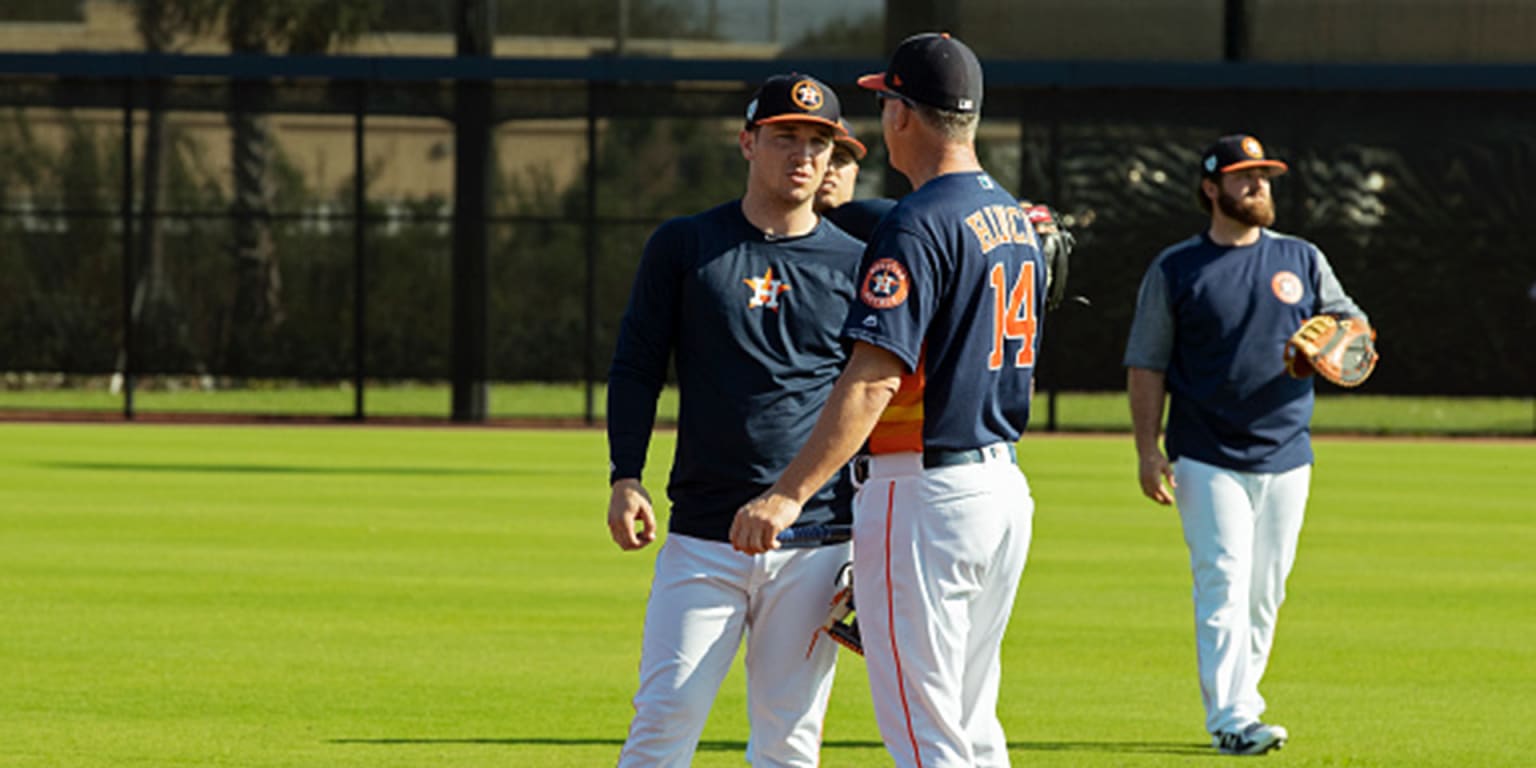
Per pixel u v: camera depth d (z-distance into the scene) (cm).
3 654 3684
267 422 10625
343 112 10638
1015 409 1936
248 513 6141
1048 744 2994
